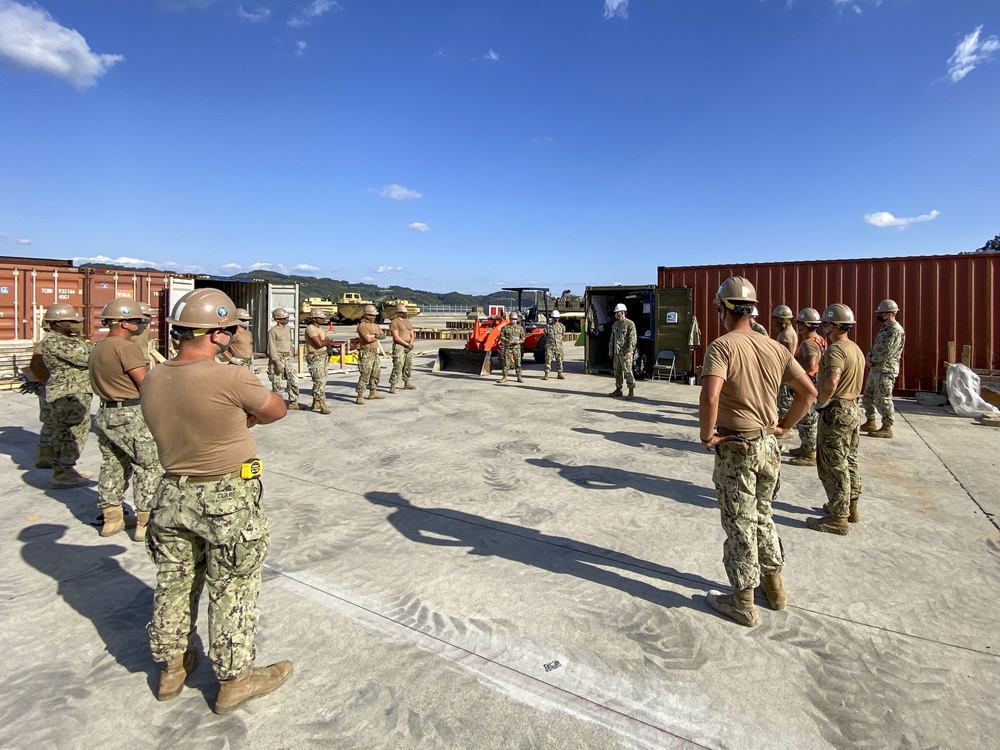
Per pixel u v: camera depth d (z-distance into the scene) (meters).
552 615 3.25
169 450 2.39
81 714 2.46
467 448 7.13
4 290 13.50
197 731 2.37
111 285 15.26
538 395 11.55
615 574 3.75
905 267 11.33
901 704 2.53
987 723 2.41
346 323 41.81
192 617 2.57
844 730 2.37
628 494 5.36
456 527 4.54
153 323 16.06
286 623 3.16
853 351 4.32
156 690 2.62
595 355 15.46
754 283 12.81
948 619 3.22
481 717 2.45
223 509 2.38
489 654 2.89
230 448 2.41
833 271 11.98
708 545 4.21
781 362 3.12
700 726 2.40
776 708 2.50
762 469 3.13
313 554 4.04
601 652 2.90
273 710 2.49
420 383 13.42
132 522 4.59
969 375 9.62
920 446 7.29
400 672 2.75
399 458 6.66
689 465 6.36
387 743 2.30
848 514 4.54
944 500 5.21
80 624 3.16
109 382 4.09
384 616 3.24
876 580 3.67
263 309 19.64
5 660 2.83
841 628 3.12
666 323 13.53
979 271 10.77
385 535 4.38
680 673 2.74
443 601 3.40
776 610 3.30
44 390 6.11
